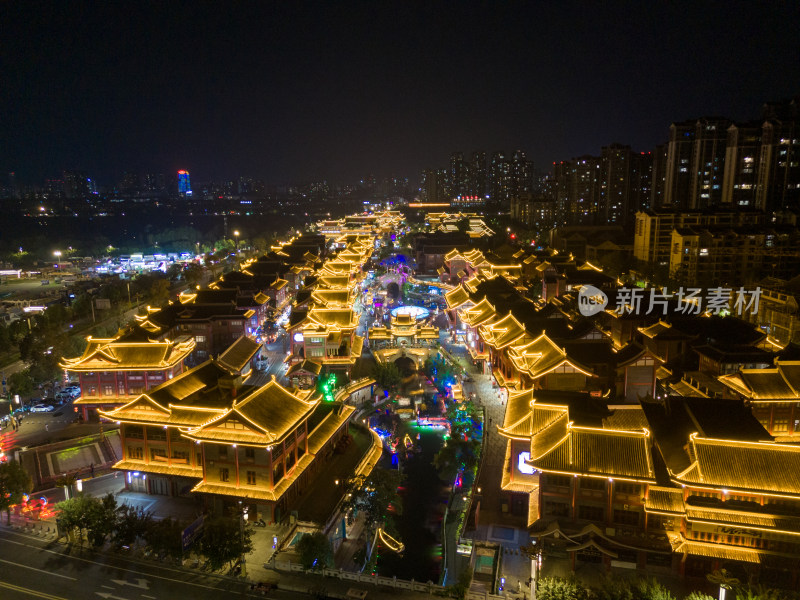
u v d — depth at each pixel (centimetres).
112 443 9462
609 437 6181
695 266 18175
